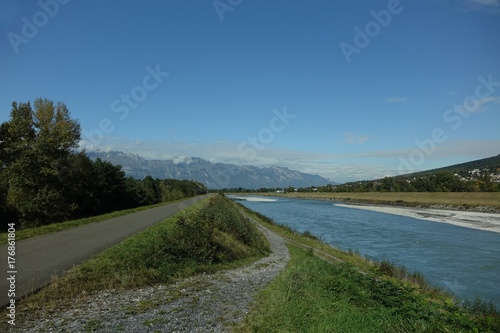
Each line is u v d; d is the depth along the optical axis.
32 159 33.50
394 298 9.31
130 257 13.06
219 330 7.82
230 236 23.75
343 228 46.47
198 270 14.93
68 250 13.75
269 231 39.56
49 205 33.38
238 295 11.24
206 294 11.12
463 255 28.11
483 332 8.14
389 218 60.69
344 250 29.66
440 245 32.81
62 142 36.84
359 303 9.05
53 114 38.00
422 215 65.94
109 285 10.55
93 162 46.56
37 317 7.65
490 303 14.88
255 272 16.39
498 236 38.41
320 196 162.25
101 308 8.71
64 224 21.89
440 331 7.68
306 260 16.97
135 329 7.55
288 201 142.50
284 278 11.49
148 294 10.42
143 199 60.81
